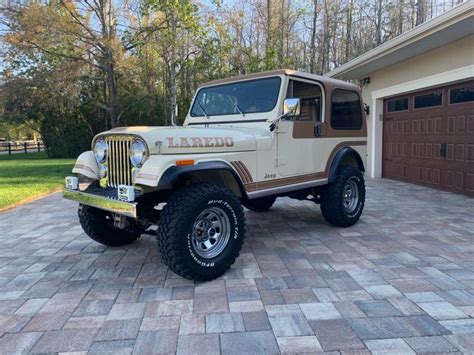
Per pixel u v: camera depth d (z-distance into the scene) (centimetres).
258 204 572
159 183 302
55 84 1708
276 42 1953
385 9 1981
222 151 359
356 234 488
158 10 1536
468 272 351
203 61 1689
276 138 411
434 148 868
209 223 348
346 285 326
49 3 1617
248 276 350
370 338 244
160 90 1944
